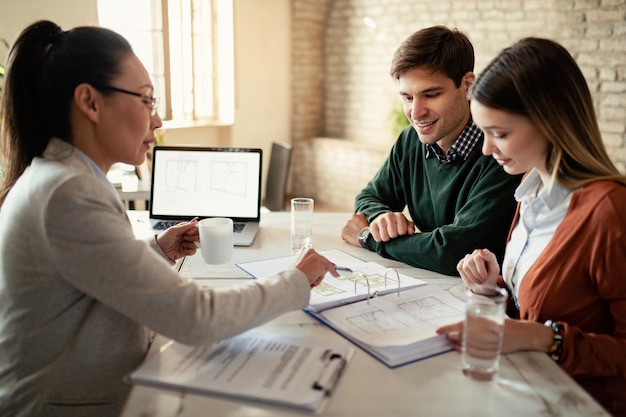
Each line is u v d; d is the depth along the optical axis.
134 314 0.88
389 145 4.96
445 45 1.49
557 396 0.86
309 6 5.04
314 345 0.99
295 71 5.13
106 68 0.95
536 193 1.21
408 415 0.81
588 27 3.71
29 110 0.99
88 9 3.57
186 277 1.36
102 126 0.99
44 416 0.96
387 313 1.13
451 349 1.00
